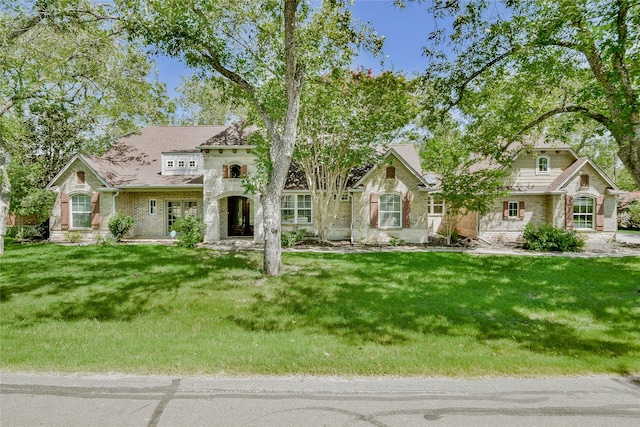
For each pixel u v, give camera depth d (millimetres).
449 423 3031
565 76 11320
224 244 16500
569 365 4250
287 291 7797
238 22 10125
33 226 19016
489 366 4203
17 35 11953
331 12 10188
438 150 16578
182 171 19234
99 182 17734
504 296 7582
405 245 16797
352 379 3881
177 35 9094
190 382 3746
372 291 7863
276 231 9453
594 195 18453
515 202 19312
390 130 15406
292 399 3424
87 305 6664
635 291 8094
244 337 5180
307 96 13789
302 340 5062
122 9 9367
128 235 18609
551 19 9227
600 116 10406
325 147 16031
